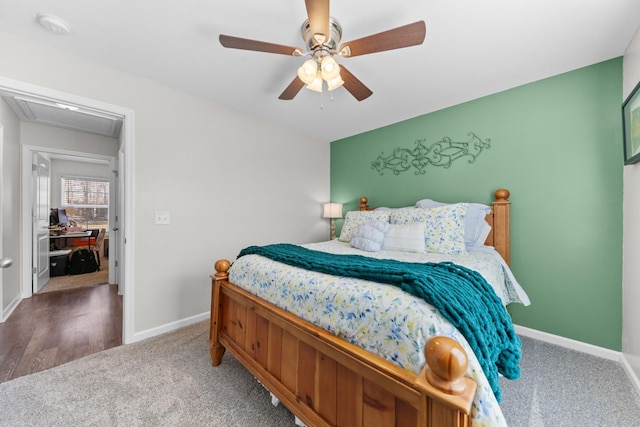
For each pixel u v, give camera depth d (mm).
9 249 2662
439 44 1732
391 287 1054
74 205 5852
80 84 1887
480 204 2381
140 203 2180
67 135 3396
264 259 1693
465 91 2389
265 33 1642
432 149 2852
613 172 1883
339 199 3887
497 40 1691
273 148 3234
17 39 1664
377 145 3391
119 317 2602
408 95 2469
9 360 1834
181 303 2424
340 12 1455
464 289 1061
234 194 2834
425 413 738
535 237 2205
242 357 1582
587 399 1463
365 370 929
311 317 1192
